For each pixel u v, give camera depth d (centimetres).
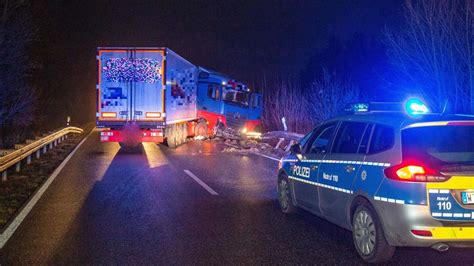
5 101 3319
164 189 1181
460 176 571
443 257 654
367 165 647
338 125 766
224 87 2834
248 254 666
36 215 901
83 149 2233
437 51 1802
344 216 697
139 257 653
